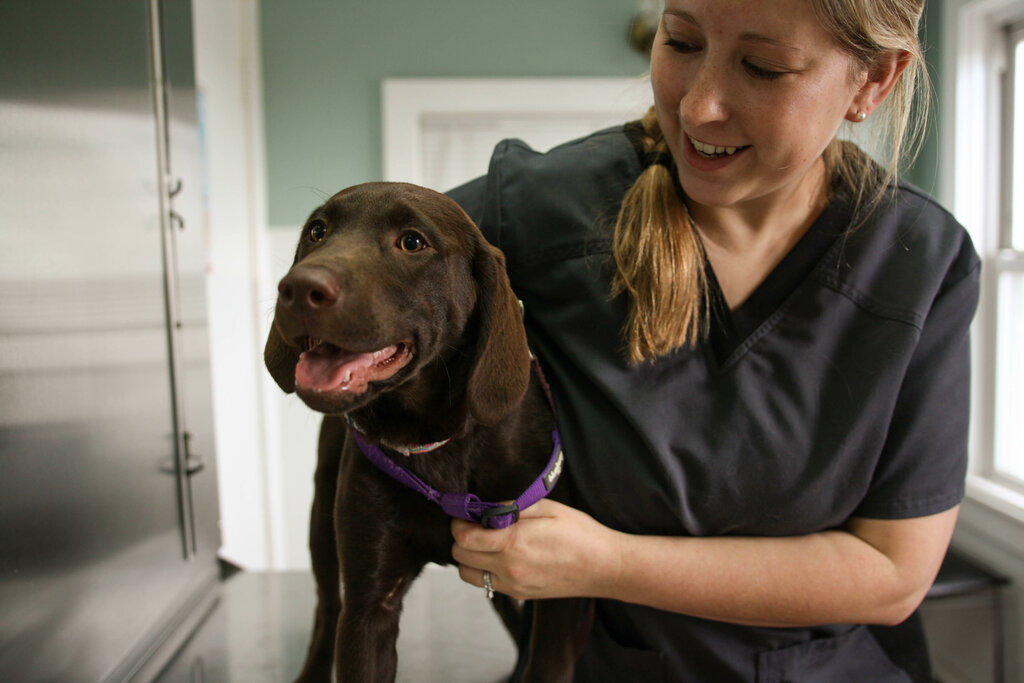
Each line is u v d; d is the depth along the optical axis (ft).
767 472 3.69
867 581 3.76
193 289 5.93
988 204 7.98
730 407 3.72
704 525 3.84
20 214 3.59
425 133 12.30
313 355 3.05
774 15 2.96
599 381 3.76
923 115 3.97
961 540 7.95
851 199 3.89
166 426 5.29
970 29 7.80
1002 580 7.22
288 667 4.82
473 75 12.16
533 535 3.51
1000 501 7.31
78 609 4.09
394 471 3.58
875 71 3.43
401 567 3.79
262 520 11.94
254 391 11.73
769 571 3.69
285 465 12.43
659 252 3.67
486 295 3.54
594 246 3.95
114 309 4.56
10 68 3.52
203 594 5.83
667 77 3.40
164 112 5.44
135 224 4.88
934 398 3.80
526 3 12.04
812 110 3.19
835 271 3.79
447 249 3.40
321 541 4.49
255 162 11.76
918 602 3.99
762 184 3.47
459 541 3.56
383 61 12.14
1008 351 7.99
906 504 3.84
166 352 5.34
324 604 4.47
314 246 3.38
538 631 3.79
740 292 3.87
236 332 11.08
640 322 3.68
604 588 3.65
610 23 12.07
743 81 3.15
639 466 3.74
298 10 11.99
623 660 4.14
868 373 3.69
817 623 3.84
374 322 2.98
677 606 3.72
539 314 4.04
